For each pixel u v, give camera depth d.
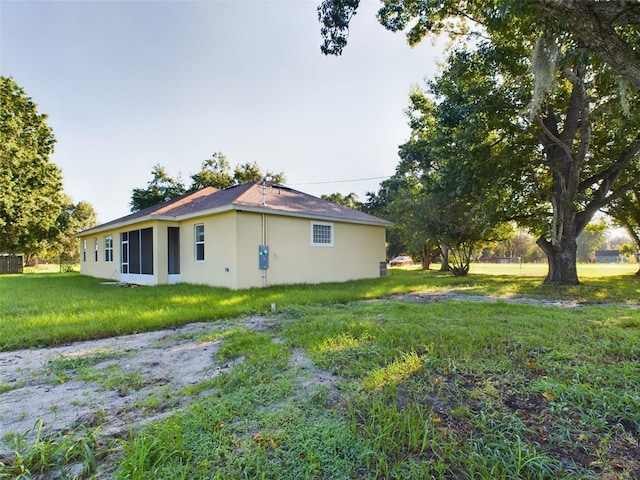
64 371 3.24
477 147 10.02
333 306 6.61
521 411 2.27
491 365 3.10
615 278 14.02
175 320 5.23
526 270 22.55
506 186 10.71
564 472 1.66
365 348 3.65
